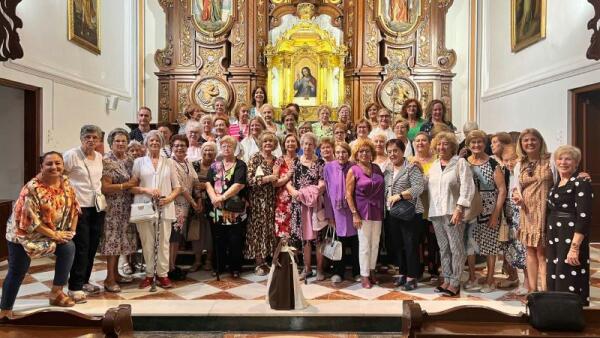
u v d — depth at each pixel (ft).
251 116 28.27
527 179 14.28
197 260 18.97
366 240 16.40
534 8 26.09
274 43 35.09
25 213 12.86
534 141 14.08
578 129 22.54
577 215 12.73
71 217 13.93
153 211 15.79
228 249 18.83
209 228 18.79
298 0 34.83
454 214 15.05
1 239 20.07
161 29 34.71
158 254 16.44
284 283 14.20
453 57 33.73
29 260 13.53
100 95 28.78
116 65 31.76
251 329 13.97
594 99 22.56
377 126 23.07
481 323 9.66
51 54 23.24
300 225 17.40
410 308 9.60
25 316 9.66
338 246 16.29
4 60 17.88
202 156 18.65
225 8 33.78
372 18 33.88
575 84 22.22
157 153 16.48
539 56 25.81
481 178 15.64
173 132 26.11
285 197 17.78
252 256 17.80
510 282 16.80
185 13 33.63
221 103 23.72
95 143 15.21
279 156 20.07
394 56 33.94
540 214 14.05
